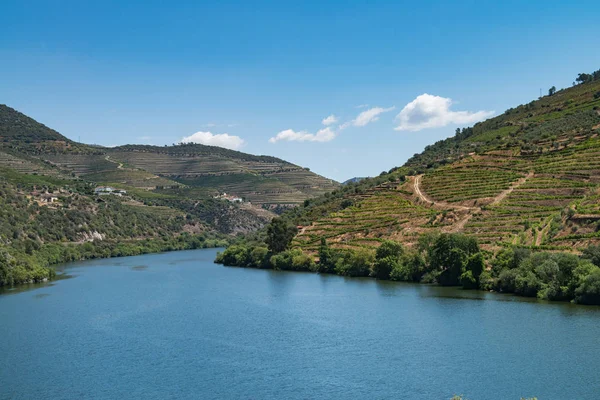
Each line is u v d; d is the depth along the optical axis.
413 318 138.12
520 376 96.56
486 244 190.25
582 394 88.69
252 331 132.12
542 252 160.62
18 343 124.56
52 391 97.75
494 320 130.50
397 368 103.88
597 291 137.12
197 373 104.94
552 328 120.94
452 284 181.75
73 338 127.75
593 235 162.62
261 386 98.25
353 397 92.38
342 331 129.62
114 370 107.12
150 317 147.50
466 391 92.19
